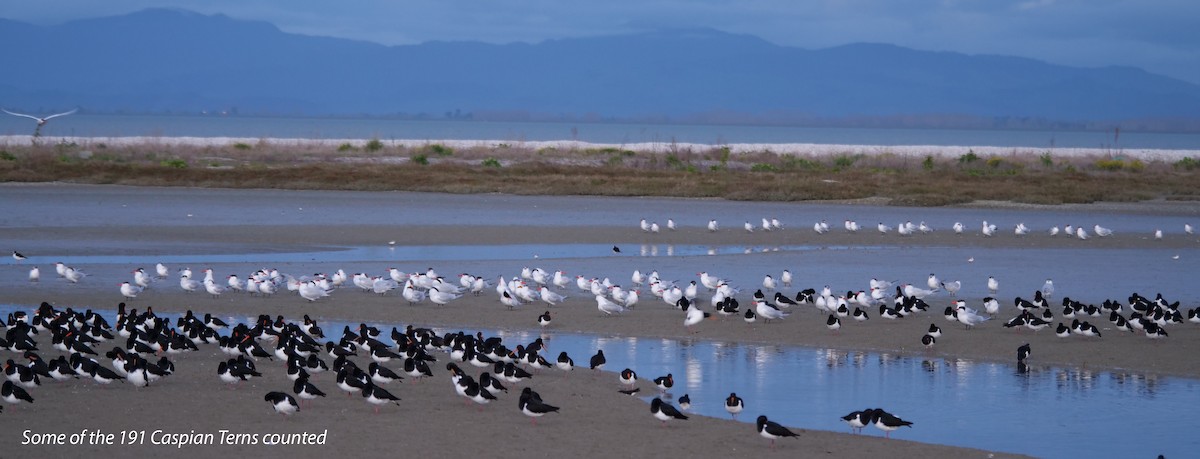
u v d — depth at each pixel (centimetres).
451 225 5966
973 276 4431
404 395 2373
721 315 3469
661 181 8531
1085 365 2822
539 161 10700
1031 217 6850
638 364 2812
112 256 4703
